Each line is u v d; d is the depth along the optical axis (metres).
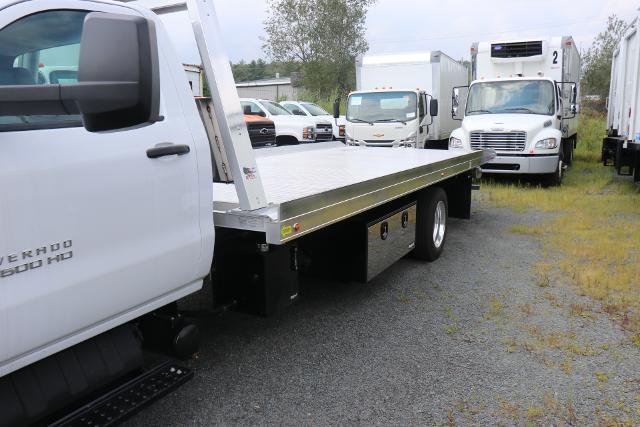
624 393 3.43
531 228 7.88
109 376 2.55
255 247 3.38
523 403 3.32
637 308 4.77
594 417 3.18
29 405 2.24
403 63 14.43
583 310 4.75
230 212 3.10
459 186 7.68
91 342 2.53
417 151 7.74
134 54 1.88
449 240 7.31
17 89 1.74
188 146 2.81
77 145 2.31
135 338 2.73
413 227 5.76
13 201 2.05
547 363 3.81
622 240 7.09
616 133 13.45
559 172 12.26
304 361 3.85
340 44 40.31
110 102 1.85
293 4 39.69
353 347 4.07
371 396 3.40
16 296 2.07
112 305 2.49
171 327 2.99
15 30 2.24
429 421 3.15
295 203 3.12
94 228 2.36
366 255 4.51
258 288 3.46
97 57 1.84
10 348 2.09
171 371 2.80
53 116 2.29
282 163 6.02
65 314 2.27
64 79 2.47
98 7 2.56
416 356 3.93
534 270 5.92
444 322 4.53
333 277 4.61
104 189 2.39
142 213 2.58
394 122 13.20
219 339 4.18
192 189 2.85
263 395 3.40
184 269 2.87
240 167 3.00
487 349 4.04
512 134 11.91
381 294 5.20
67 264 2.26
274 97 41.94
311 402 3.33
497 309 4.78
